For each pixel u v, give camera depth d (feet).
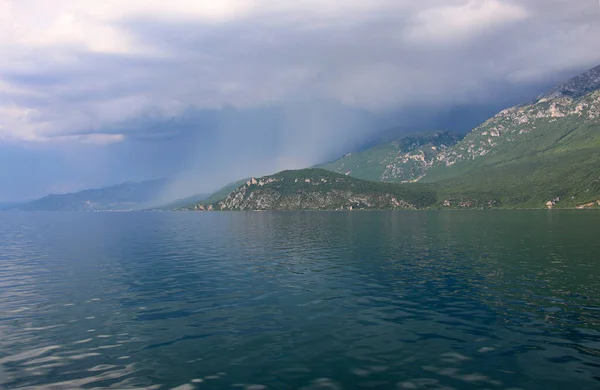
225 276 187.52
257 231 505.25
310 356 88.63
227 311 126.93
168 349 94.53
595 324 108.68
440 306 128.88
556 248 271.49
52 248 331.57
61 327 113.29
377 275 183.83
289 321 115.03
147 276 190.90
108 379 78.89
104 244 358.02
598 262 211.20
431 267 203.31
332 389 72.54
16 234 531.91
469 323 110.83
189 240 385.91
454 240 340.80
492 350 90.94
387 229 501.15
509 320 113.19
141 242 371.35
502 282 164.45
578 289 150.00
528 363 83.46
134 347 96.43
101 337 104.22
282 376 78.48
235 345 96.32
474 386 73.15
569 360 84.74
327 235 420.36
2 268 223.10
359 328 107.65
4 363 87.71
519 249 269.64
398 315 119.44
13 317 123.65
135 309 131.03
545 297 138.51
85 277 191.21
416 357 87.35
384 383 74.79
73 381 78.38
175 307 132.67
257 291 154.71
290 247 306.76
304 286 162.61
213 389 73.31
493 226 526.16
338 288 157.89
